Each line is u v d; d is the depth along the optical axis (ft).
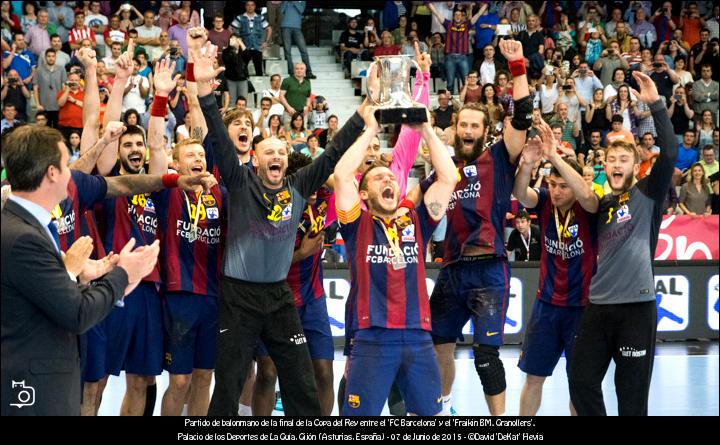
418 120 16.55
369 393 15.98
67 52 50.47
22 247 12.03
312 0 63.36
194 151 18.49
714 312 36.19
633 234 17.85
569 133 49.14
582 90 51.47
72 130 44.16
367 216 16.74
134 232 18.25
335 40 60.70
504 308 18.80
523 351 19.74
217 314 18.47
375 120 16.62
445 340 19.49
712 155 46.80
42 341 12.32
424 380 16.19
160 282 18.20
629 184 18.28
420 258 16.69
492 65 52.11
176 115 44.65
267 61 55.93
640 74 17.72
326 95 54.54
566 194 18.89
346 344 17.57
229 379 16.69
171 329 18.28
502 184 18.84
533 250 35.29
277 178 17.04
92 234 18.08
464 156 19.13
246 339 16.83
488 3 56.75
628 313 17.78
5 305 12.12
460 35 53.57
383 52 54.80
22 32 50.47
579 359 18.15
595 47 55.47
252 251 16.81
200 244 18.42
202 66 16.38
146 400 19.67
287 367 17.17
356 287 16.51
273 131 44.39
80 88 44.70
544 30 57.72
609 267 17.98
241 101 44.83
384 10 58.95
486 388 18.61
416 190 18.52
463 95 49.49
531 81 52.80
